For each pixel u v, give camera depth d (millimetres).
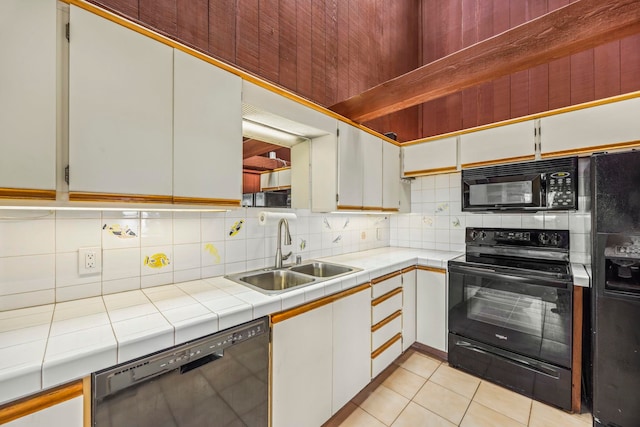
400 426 1589
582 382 1752
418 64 3443
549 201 1949
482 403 1774
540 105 2531
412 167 2674
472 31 3029
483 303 2025
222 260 1652
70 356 750
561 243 2055
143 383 881
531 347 1818
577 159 1888
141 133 1039
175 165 1128
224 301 1200
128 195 1009
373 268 1896
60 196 881
